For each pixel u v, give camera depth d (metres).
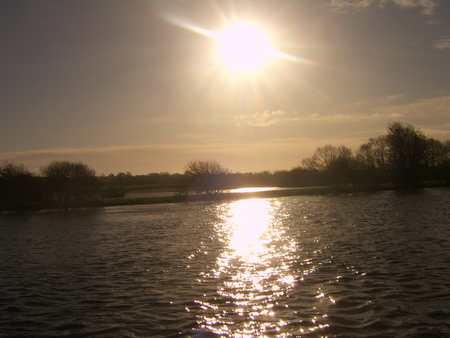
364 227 39.53
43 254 33.25
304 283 20.36
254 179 185.12
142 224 53.62
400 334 14.07
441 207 56.12
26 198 97.38
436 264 23.00
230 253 29.30
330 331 14.45
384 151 115.62
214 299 18.38
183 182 112.75
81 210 91.62
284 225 45.28
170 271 24.22
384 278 20.67
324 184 128.25
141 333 14.95
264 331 14.66
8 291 21.42
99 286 21.61
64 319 16.86
